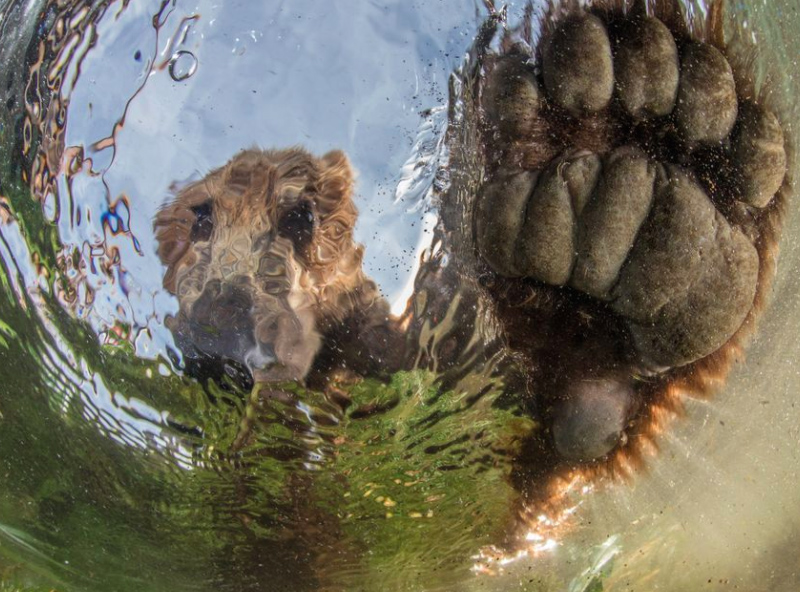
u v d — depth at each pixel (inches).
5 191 21.2
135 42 19.7
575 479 21.3
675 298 15.0
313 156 18.2
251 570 22.4
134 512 22.1
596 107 15.2
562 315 16.7
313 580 22.3
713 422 22.9
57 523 23.3
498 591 22.6
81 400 21.1
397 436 19.7
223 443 20.2
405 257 18.0
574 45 15.1
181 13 19.3
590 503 22.1
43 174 20.4
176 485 21.1
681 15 16.3
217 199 18.7
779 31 20.0
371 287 18.2
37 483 23.2
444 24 17.2
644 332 15.7
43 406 22.1
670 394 19.8
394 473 20.4
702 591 23.4
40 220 20.5
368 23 18.1
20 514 23.7
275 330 18.7
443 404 19.1
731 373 22.2
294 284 18.5
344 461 20.1
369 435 19.7
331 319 18.5
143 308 19.5
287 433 19.7
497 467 20.3
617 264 15.1
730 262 14.9
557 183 14.9
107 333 20.1
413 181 17.8
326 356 18.7
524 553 22.7
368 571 22.4
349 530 21.5
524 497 21.3
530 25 16.4
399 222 17.9
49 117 20.6
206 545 22.1
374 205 18.0
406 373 18.7
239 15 18.9
